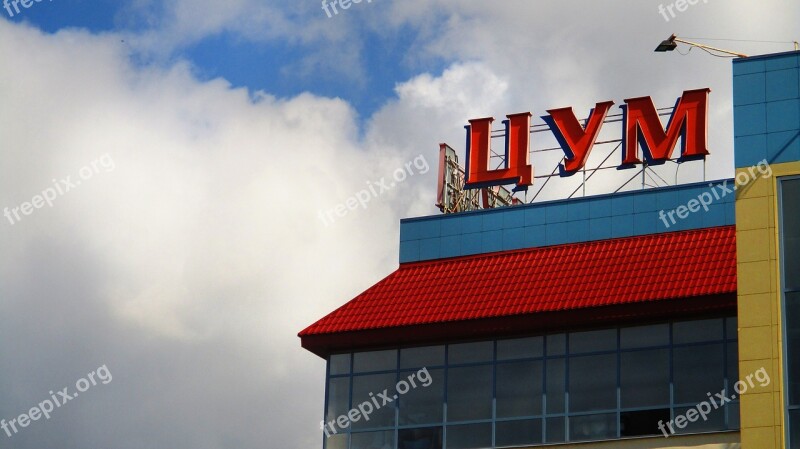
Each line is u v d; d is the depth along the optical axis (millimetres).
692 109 57500
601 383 52406
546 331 53688
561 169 58406
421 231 58562
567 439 52219
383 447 54438
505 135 59656
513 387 53531
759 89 50344
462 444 53500
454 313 54562
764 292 48188
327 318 56344
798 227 48500
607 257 54688
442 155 62438
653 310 51750
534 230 56875
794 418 46781
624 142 57906
